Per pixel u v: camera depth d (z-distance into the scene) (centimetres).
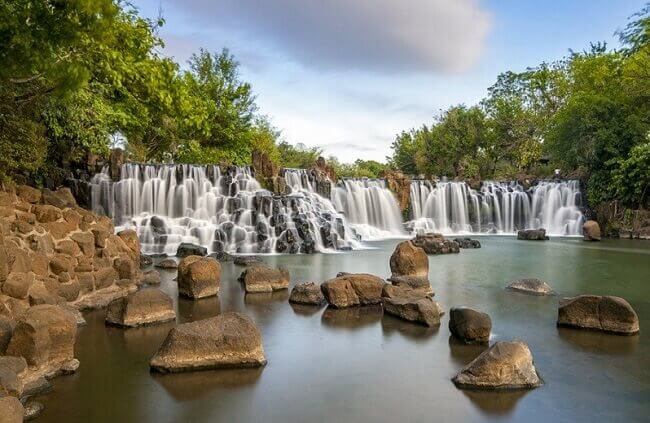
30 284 918
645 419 623
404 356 842
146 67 1102
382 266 1909
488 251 2522
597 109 3778
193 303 1206
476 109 6066
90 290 1153
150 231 2362
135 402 652
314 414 626
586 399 679
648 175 3284
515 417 624
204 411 631
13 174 1339
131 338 913
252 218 2516
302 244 2433
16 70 721
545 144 5084
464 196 4003
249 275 1351
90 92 1761
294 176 3138
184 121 1320
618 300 998
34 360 687
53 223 1108
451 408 646
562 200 3922
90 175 2491
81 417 609
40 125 1421
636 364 816
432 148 6162
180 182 2670
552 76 5956
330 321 1056
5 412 497
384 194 3703
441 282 1564
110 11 693
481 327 913
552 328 1022
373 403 659
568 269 1880
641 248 2677
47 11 683
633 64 3856
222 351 776
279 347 887
